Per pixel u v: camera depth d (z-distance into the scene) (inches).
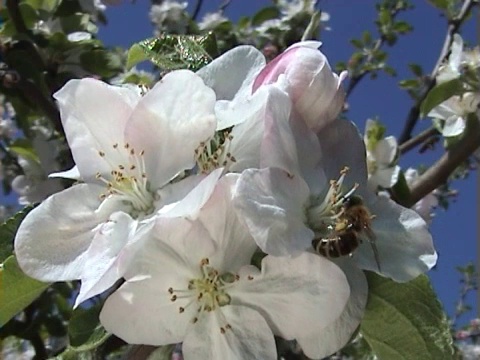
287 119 6.1
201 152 6.1
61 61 12.5
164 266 5.9
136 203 6.2
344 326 6.0
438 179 11.3
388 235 6.4
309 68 6.2
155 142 6.2
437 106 11.6
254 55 6.6
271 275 5.9
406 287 6.5
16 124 14.9
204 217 5.8
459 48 11.8
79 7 13.3
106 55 12.6
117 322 5.8
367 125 12.9
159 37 7.4
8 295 6.5
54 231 6.0
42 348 11.9
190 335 5.9
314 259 5.8
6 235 6.7
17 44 12.2
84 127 6.3
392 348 6.5
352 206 6.2
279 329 6.0
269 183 5.8
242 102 6.1
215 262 6.0
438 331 6.4
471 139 11.1
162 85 6.1
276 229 5.7
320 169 6.2
